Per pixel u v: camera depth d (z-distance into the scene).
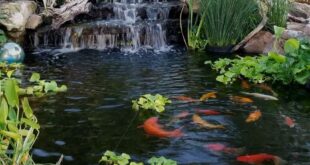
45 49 7.20
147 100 4.65
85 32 7.31
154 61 6.47
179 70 5.95
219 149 3.64
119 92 5.00
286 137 3.86
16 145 2.77
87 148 3.63
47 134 3.88
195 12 7.59
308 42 5.39
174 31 7.69
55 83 5.13
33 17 7.26
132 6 8.15
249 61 5.87
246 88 5.19
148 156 3.51
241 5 6.91
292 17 7.48
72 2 7.78
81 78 5.55
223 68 5.85
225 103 4.68
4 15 6.98
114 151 3.59
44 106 4.54
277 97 4.91
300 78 5.21
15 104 2.80
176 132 3.96
